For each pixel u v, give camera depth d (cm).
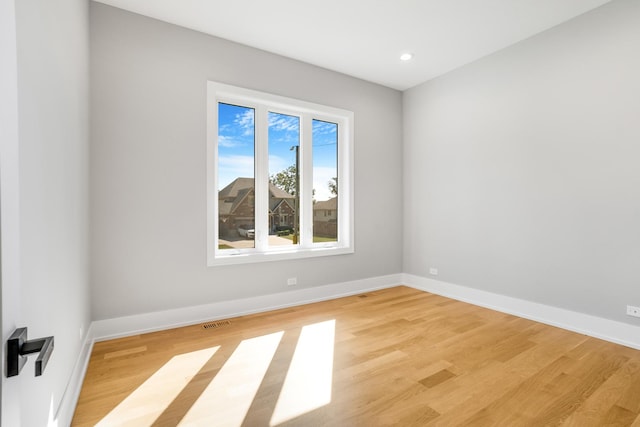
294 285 371
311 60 372
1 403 54
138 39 282
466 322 313
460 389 196
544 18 290
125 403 180
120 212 274
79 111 209
